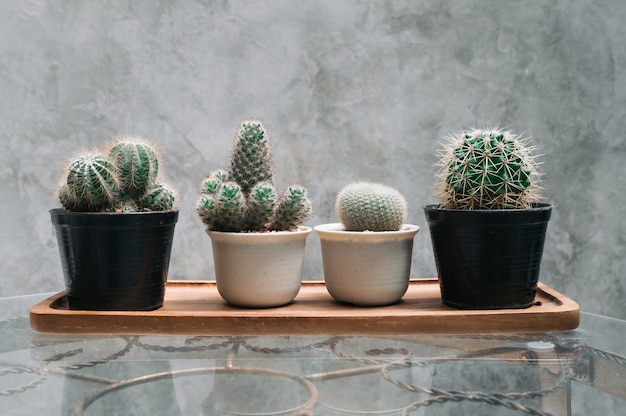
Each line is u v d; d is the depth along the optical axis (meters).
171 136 1.38
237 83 1.38
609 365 0.78
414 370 0.77
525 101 1.39
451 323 0.88
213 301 1.01
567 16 1.38
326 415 0.65
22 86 1.35
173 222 0.94
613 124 1.39
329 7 1.37
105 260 0.89
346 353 0.82
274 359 0.80
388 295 0.96
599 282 1.41
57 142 1.37
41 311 0.89
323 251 0.99
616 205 1.40
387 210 0.95
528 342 0.86
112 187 0.90
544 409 0.67
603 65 1.38
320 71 1.38
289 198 0.96
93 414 0.65
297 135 1.39
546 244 1.41
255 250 0.93
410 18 1.38
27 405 0.66
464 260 0.90
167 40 1.36
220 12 1.36
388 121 1.39
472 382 0.73
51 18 1.35
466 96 1.39
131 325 0.88
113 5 1.35
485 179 0.89
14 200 1.37
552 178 1.40
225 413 0.66
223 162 1.38
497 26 1.38
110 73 1.36
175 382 0.73
